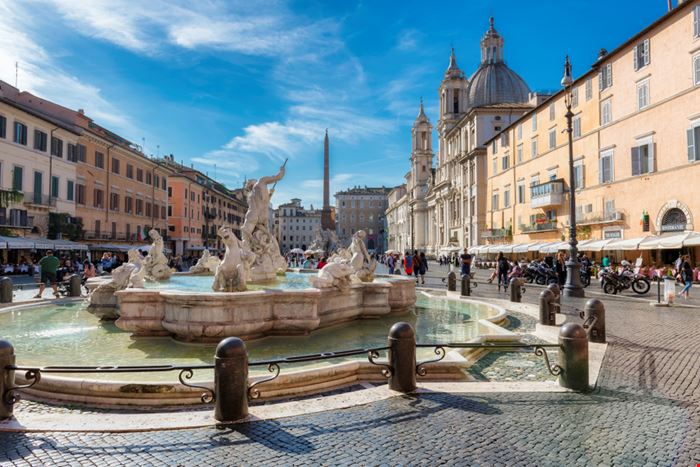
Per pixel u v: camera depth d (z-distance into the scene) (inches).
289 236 6481.3
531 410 204.2
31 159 1434.5
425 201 3954.2
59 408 215.2
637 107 1254.9
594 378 252.7
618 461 155.6
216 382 192.7
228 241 359.9
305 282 539.8
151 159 2234.3
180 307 329.1
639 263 1133.1
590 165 1469.0
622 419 193.5
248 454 161.3
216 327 320.8
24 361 284.2
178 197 2566.4
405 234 4648.1
